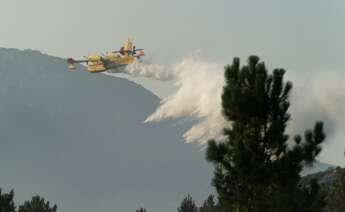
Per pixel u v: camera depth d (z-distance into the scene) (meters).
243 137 88.00
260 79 87.50
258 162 85.88
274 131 86.69
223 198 88.69
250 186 87.62
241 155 85.69
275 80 88.62
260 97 87.56
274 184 87.38
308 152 87.56
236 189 88.38
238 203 88.06
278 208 86.06
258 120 86.94
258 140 87.62
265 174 85.94
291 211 85.56
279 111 88.44
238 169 85.94
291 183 87.25
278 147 87.56
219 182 88.81
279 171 86.44
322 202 88.38
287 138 88.19
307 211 86.12
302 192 87.38
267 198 87.06
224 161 88.44
